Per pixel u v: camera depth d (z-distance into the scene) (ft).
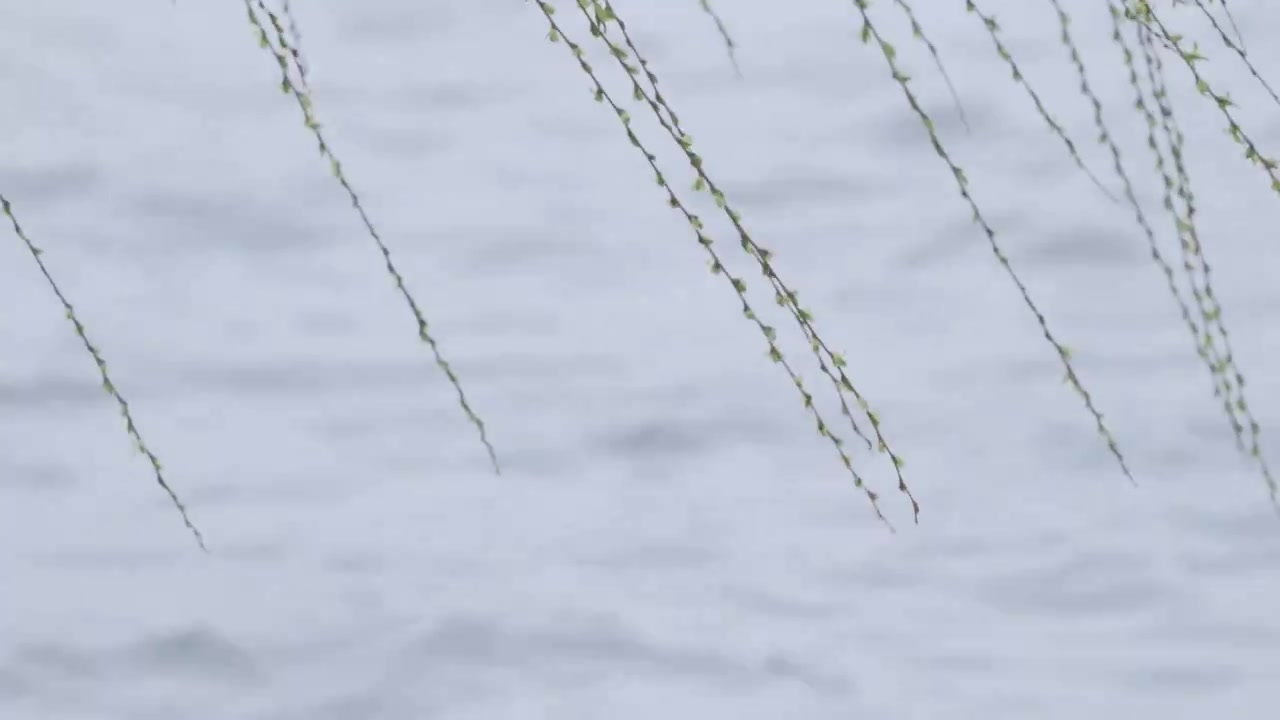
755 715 93.86
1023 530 114.21
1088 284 163.94
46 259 178.09
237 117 230.07
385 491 122.93
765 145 211.20
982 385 140.77
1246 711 93.76
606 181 204.54
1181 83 212.43
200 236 186.50
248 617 103.35
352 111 232.73
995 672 97.96
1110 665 98.17
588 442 130.72
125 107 231.50
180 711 94.63
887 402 138.31
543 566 110.83
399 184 204.95
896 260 174.09
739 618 103.76
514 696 95.86
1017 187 190.08
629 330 156.97
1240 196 181.16
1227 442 125.29
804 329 21.97
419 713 94.58
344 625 102.42
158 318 161.38
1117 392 136.67
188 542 113.91
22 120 226.17
